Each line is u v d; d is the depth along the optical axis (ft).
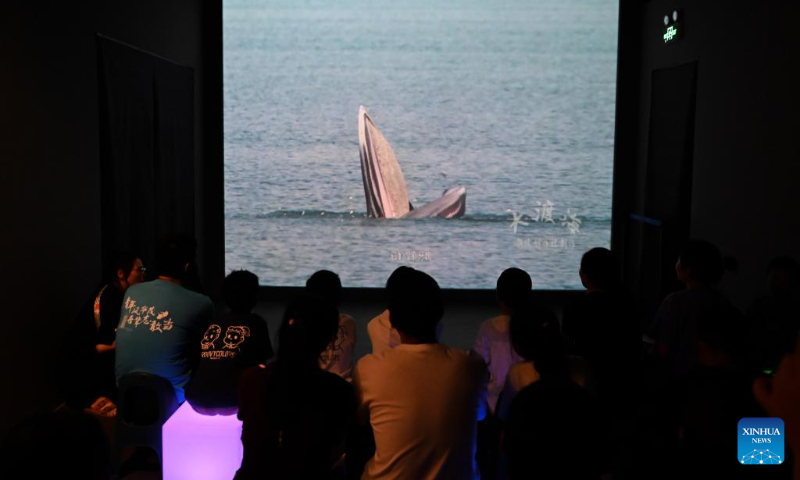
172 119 21.07
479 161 25.26
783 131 14.52
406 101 25.17
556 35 24.88
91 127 16.14
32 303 13.60
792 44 14.19
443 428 7.32
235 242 25.57
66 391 13.79
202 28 24.81
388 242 25.48
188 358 11.66
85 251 15.90
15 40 12.92
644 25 24.16
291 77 25.17
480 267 25.49
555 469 4.29
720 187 17.67
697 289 11.46
